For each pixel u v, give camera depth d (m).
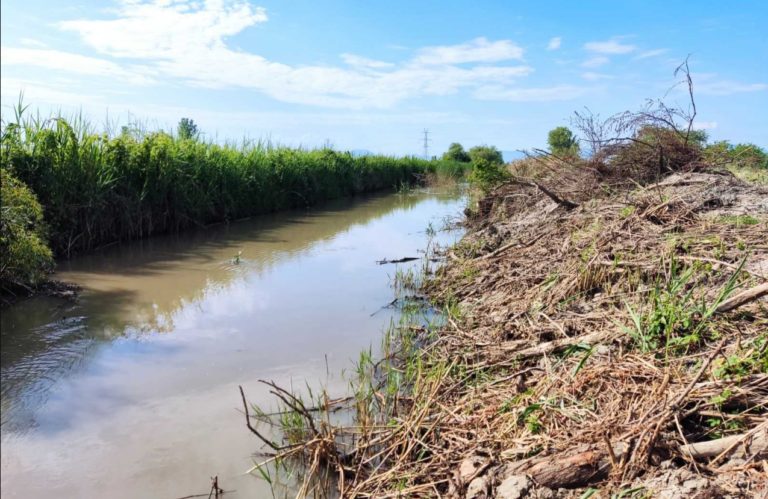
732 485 2.76
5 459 3.80
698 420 3.39
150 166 12.05
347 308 7.35
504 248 8.65
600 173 11.23
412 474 3.47
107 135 11.56
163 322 6.66
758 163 12.71
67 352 5.63
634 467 2.98
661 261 5.91
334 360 5.61
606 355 4.32
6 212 6.93
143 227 12.09
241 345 5.97
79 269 9.04
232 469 3.78
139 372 5.23
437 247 11.32
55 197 9.67
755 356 3.70
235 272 9.23
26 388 4.83
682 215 7.49
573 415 3.59
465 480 3.25
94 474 3.67
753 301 4.67
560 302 5.99
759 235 6.34
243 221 15.28
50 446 3.98
